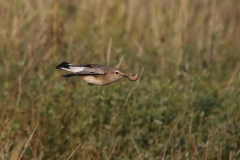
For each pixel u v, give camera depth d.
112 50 18.36
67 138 12.42
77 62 16.69
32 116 12.79
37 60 16.33
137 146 12.34
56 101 13.57
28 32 18.09
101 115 12.84
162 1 22.36
